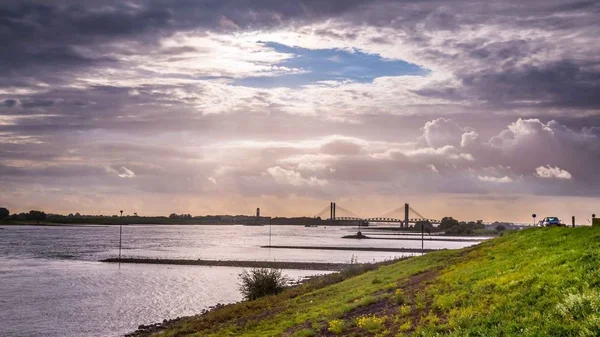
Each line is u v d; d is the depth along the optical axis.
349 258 138.25
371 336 24.70
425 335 21.56
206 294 76.56
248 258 140.38
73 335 50.59
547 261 26.45
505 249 37.91
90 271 110.19
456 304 24.92
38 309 64.44
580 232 34.28
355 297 36.75
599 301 18.44
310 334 27.72
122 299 72.19
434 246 192.62
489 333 19.22
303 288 54.25
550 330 17.66
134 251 173.38
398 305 29.28
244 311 45.38
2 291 80.56
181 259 134.88
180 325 46.91
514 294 22.47
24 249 183.38
